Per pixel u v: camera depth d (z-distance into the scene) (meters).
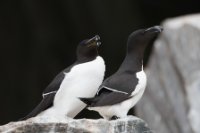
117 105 8.76
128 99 8.79
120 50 20.69
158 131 15.01
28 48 20.66
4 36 20.64
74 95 9.27
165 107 14.94
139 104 16.09
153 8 21.11
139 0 21.03
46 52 20.59
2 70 20.58
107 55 20.67
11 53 20.61
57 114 9.34
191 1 21.38
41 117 8.23
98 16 20.75
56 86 9.37
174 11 21.38
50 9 20.69
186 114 13.81
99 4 20.73
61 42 20.69
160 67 15.77
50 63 20.53
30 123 7.98
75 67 9.35
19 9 20.64
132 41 9.10
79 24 20.81
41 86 20.61
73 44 20.77
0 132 8.00
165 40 15.91
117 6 20.80
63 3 20.73
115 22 20.80
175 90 14.72
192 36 14.88
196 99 13.77
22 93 20.61
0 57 20.55
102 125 8.09
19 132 7.97
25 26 20.67
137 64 9.05
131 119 8.27
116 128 8.16
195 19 15.55
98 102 8.66
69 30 20.81
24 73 20.64
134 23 20.88
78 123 8.04
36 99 20.58
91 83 9.30
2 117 20.55
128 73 8.96
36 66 20.58
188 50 14.83
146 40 9.06
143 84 8.90
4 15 20.64
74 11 20.75
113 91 8.73
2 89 20.58
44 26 20.66
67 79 9.28
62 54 20.67
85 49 9.48
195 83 14.07
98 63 9.39
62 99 9.33
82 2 20.75
